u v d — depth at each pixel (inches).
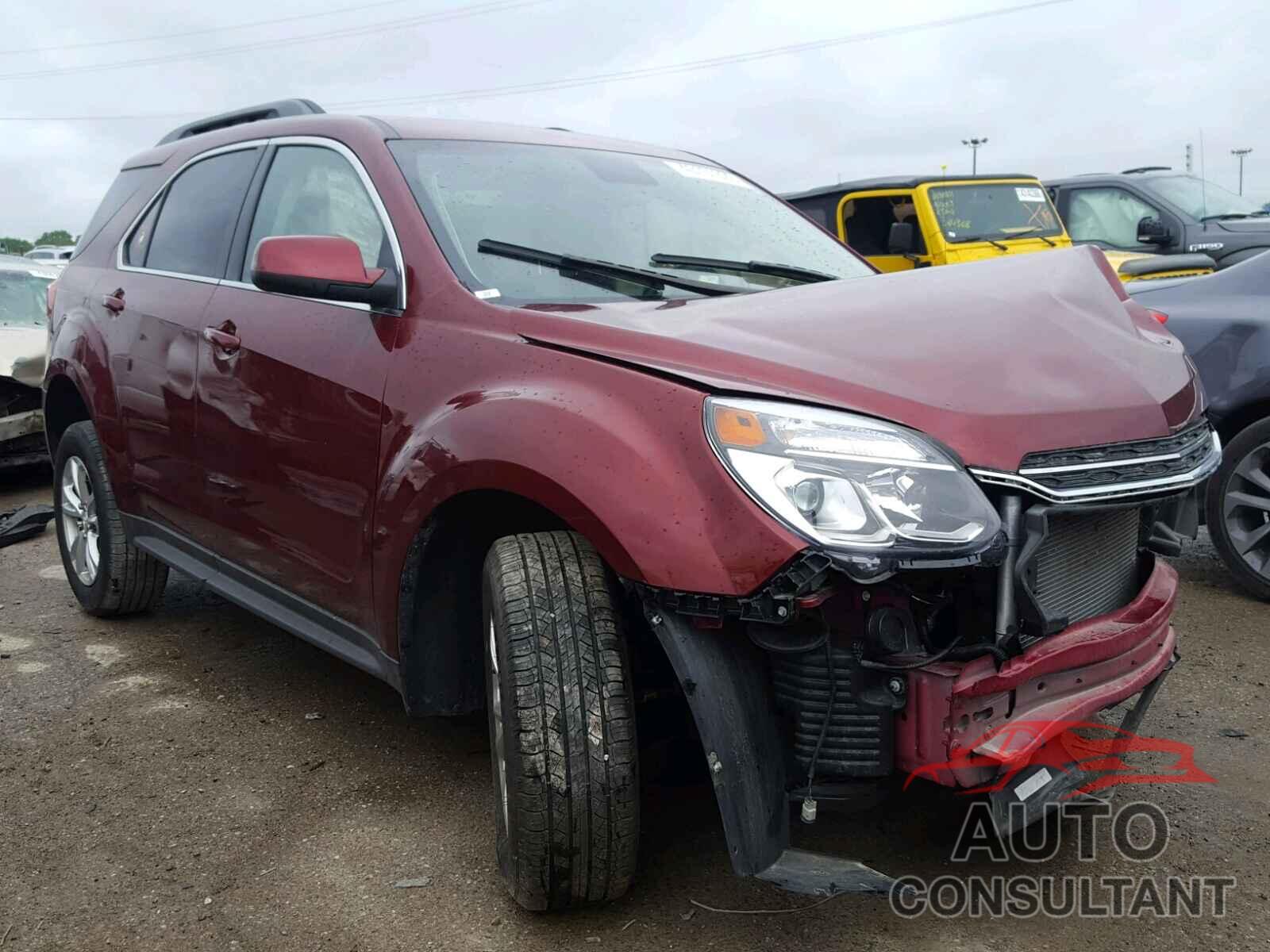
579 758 89.2
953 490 82.9
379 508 110.0
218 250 149.6
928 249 395.9
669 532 84.3
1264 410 181.9
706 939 94.0
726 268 128.2
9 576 217.5
